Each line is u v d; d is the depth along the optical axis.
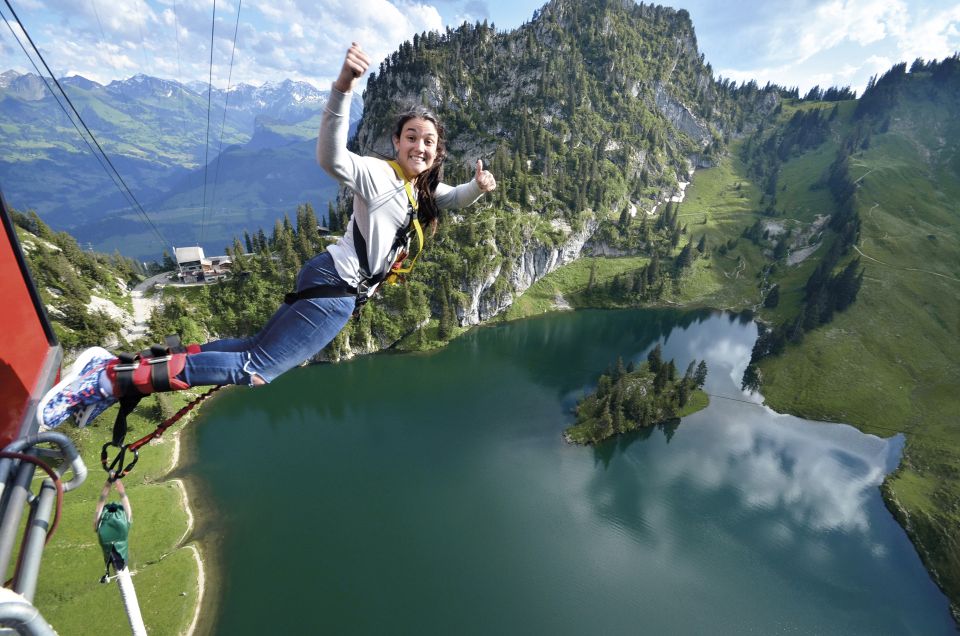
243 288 117.44
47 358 3.78
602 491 76.12
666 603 58.16
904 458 91.38
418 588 57.09
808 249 197.38
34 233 107.06
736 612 57.88
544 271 176.75
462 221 157.12
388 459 80.69
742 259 196.50
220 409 94.44
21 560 2.67
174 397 91.31
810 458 89.25
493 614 54.66
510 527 67.56
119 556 3.79
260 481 73.12
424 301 133.38
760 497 77.62
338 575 57.78
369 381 109.19
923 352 128.38
